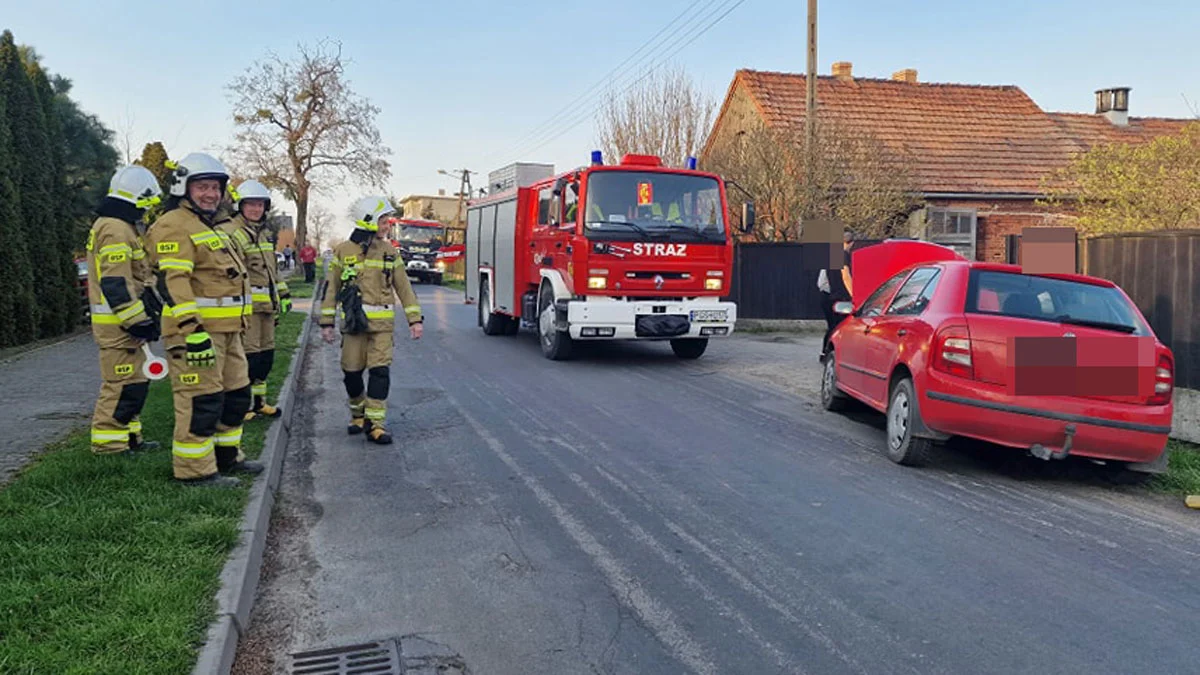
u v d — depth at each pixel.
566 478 6.47
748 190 19.33
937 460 7.09
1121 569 4.77
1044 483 6.51
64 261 16.06
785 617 4.13
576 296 11.81
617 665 3.68
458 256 39.94
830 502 5.91
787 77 26.41
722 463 6.93
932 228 23.20
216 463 5.84
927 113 26.09
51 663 3.26
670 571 4.69
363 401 7.93
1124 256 8.17
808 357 13.39
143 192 5.88
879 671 3.62
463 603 4.30
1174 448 7.41
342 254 7.59
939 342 6.40
